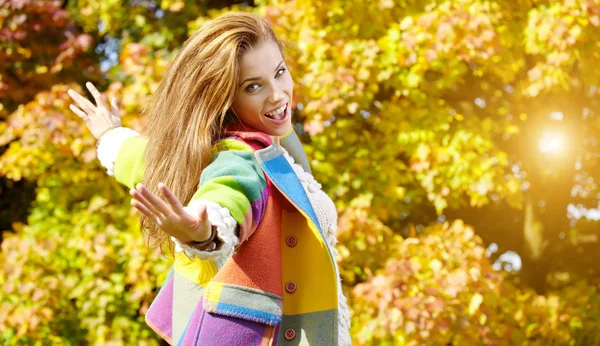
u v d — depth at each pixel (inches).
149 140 63.7
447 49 193.2
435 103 219.9
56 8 240.1
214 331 58.7
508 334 206.2
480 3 203.5
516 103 235.0
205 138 59.7
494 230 271.9
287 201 62.0
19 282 206.2
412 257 194.5
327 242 64.9
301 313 61.0
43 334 213.5
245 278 58.7
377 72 212.1
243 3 264.2
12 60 242.7
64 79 250.4
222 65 60.3
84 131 211.6
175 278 69.0
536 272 252.1
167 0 234.4
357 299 195.3
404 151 228.7
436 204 211.9
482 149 211.2
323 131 219.5
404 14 217.0
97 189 232.4
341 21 218.2
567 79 215.3
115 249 216.1
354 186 216.1
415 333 185.5
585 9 191.0
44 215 241.8
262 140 61.4
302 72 209.5
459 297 188.1
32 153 216.7
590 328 220.8
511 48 215.0
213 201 52.0
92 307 210.1
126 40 264.2
